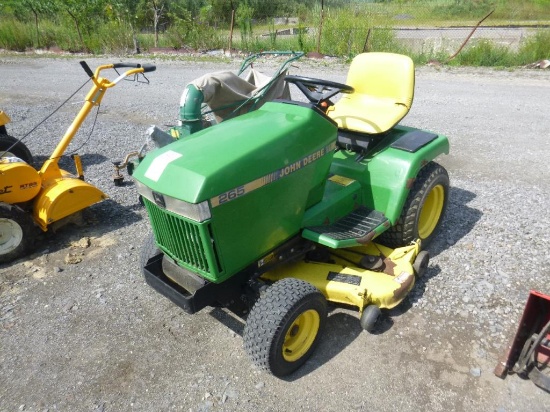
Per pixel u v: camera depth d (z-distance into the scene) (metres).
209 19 16.47
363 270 3.23
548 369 2.65
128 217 4.79
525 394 2.60
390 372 2.77
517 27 17.39
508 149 6.05
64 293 3.63
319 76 10.10
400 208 3.40
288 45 13.27
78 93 9.93
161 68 11.97
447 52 12.00
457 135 6.61
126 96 9.47
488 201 4.68
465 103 8.18
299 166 2.87
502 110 7.74
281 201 2.83
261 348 2.55
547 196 4.73
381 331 3.09
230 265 2.67
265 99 4.62
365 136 3.58
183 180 2.47
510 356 2.67
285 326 2.55
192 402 2.65
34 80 11.20
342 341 3.03
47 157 6.47
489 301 3.29
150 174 2.66
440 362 2.82
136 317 3.34
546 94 8.66
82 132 7.43
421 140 3.63
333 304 3.37
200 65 12.15
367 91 3.95
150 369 2.89
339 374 2.78
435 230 4.00
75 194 4.30
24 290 3.69
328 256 3.53
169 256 2.94
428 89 9.22
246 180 2.57
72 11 15.35
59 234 4.49
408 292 3.19
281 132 2.81
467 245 3.96
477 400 2.57
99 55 14.20
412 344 2.97
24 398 2.73
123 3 16.00
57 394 2.75
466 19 20.77
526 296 3.32
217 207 2.47
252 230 2.72
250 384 2.75
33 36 15.45
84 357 3.00
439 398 2.59
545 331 2.54
